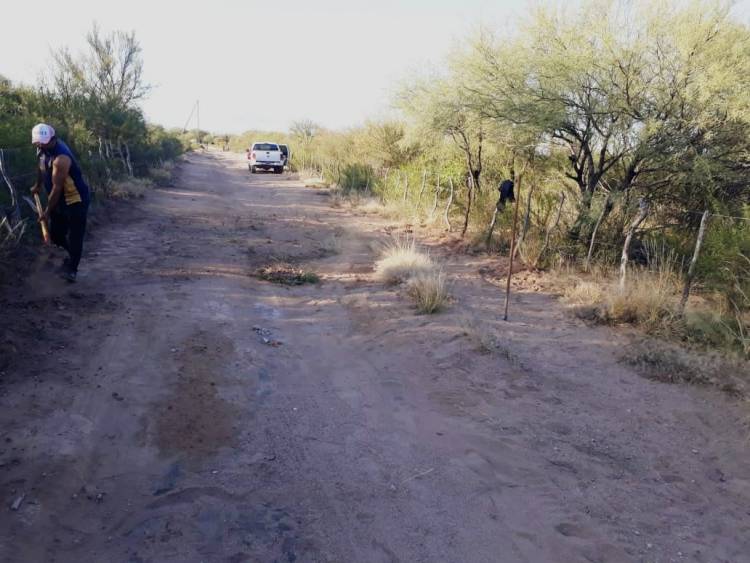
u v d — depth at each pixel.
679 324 6.66
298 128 47.50
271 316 7.11
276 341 6.27
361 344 6.42
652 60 8.52
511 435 4.59
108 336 5.74
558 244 9.59
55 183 6.52
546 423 4.79
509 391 5.32
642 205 8.40
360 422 4.75
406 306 7.53
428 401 5.14
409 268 8.87
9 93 14.34
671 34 8.27
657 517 3.69
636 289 7.27
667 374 5.66
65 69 20.05
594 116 8.97
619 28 8.61
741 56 7.88
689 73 8.09
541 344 6.39
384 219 15.04
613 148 9.55
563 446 4.46
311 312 7.41
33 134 6.50
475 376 5.59
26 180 8.40
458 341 6.34
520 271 9.16
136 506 3.52
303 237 12.04
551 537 3.47
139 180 17.97
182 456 4.05
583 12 9.27
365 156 23.91
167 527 3.36
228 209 15.61
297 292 8.21
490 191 12.65
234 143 72.62
